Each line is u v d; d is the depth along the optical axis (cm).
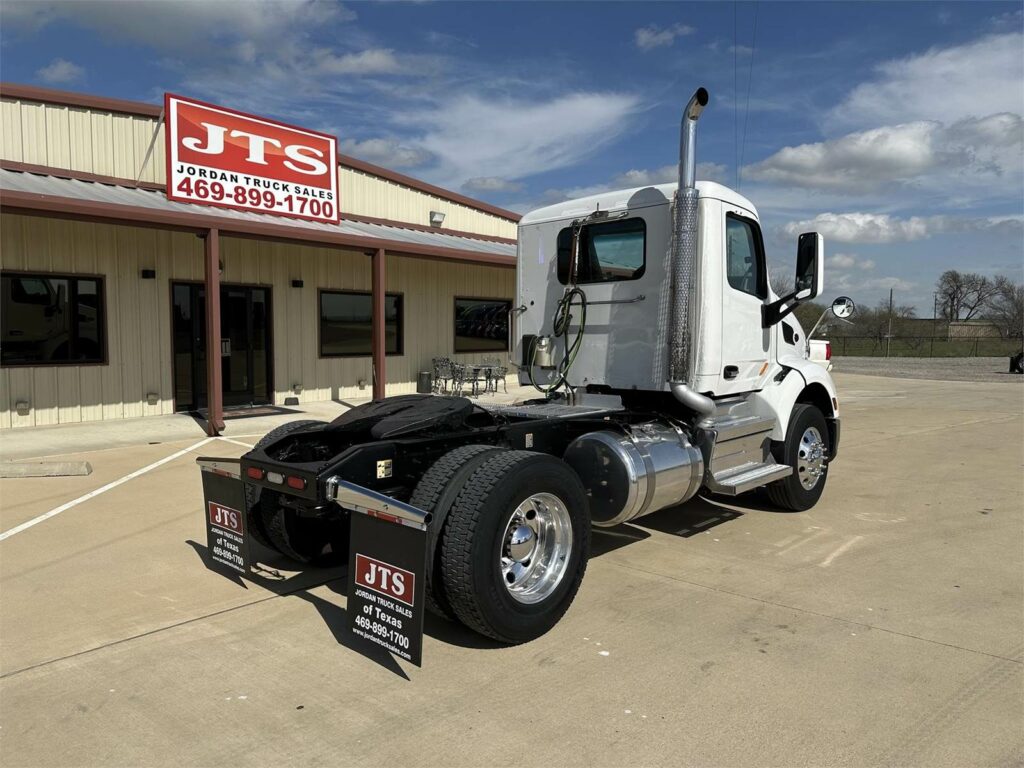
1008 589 464
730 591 457
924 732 295
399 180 1677
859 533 592
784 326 649
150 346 1219
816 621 409
